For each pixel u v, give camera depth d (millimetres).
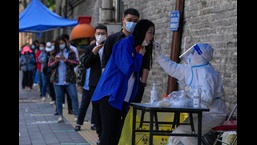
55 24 22469
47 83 19672
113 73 7527
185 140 7367
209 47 7422
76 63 13797
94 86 10617
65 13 30797
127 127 7738
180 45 12500
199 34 11562
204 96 7078
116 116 7547
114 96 7355
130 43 7438
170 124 7793
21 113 16531
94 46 10812
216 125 7418
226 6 10258
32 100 21328
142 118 7590
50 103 19281
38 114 16203
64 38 13695
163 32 14180
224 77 10195
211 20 10938
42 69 20703
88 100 12406
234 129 7488
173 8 13391
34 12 23047
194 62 7398
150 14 15289
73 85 13867
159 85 14281
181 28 12484
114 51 7566
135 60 7465
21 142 11070
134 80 7676
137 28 7477
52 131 12578
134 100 8508
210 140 8242
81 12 26328
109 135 7500
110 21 13844
